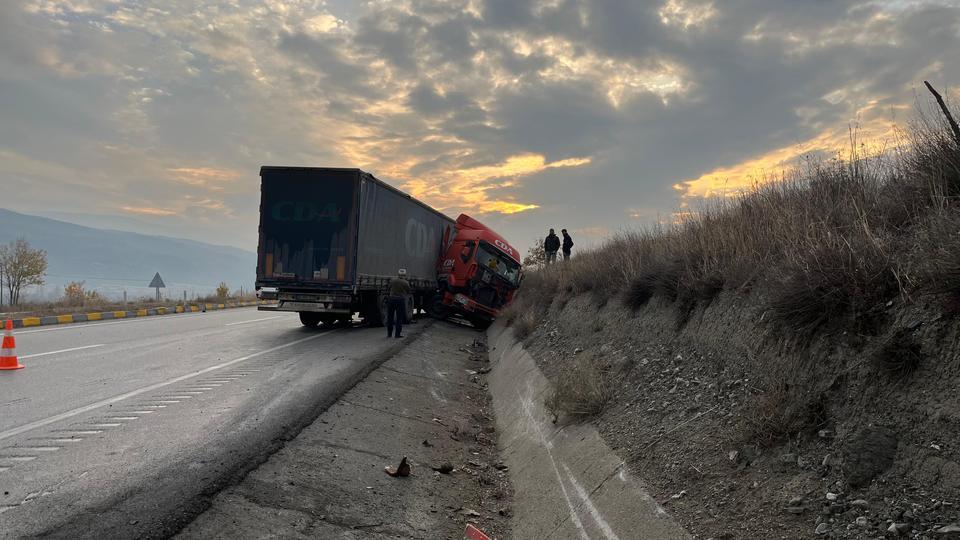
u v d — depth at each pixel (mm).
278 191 15648
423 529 4547
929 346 3006
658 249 8141
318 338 14773
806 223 4941
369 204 16266
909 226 3984
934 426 2750
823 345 3764
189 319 21500
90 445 5465
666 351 6098
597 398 5949
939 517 2451
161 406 7043
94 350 11859
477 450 6980
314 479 4973
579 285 11648
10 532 3674
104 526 3773
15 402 7137
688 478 3863
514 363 11062
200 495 4273
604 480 4520
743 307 5098
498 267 21438
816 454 3305
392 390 8953
